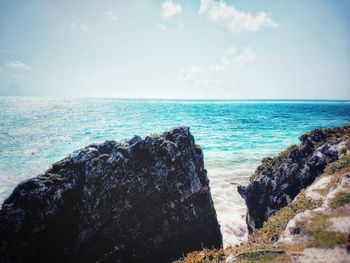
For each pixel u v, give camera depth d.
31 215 11.93
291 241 9.45
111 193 13.85
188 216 15.27
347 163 13.91
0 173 28.56
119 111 123.25
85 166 13.96
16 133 53.72
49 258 11.83
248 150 40.03
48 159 34.50
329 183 12.88
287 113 127.38
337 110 158.75
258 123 77.19
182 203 15.24
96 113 108.50
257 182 19.00
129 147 15.21
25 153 37.44
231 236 17.69
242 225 18.94
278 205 17.31
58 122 73.75
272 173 19.03
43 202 12.31
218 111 138.38
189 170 15.95
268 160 20.73
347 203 10.22
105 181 13.90
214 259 10.82
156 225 14.39
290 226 10.21
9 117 86.44
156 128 61.78
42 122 73.38
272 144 44.34
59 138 48.69
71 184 13.44
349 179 11.66
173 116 98.69
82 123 71.56
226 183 26.36
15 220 11.56
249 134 55.00
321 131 19.28
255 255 9.41
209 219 16.16
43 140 46.78
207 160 34.53
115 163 14.39
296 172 17.77
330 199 10.86
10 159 34.25
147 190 14.61
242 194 19.69
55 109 132.50
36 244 11.74
